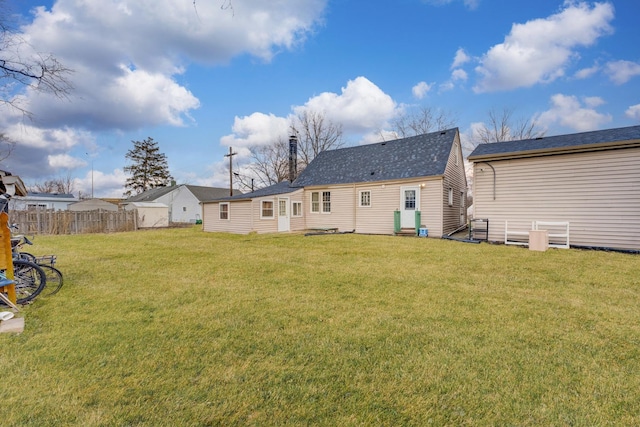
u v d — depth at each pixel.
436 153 15.39
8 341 3.25
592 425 2.00
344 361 2.82
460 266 7.07
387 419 2.07
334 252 9.30
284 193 17.64
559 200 10.16
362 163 17.81
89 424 2.01
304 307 4.33
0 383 2.48
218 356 2.93
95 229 20.47
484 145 12.87
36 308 4.33
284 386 2.44
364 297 4.78
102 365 2.76
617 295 4.83
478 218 11.62
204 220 19.84
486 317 3.90
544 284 5.50
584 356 2.90
